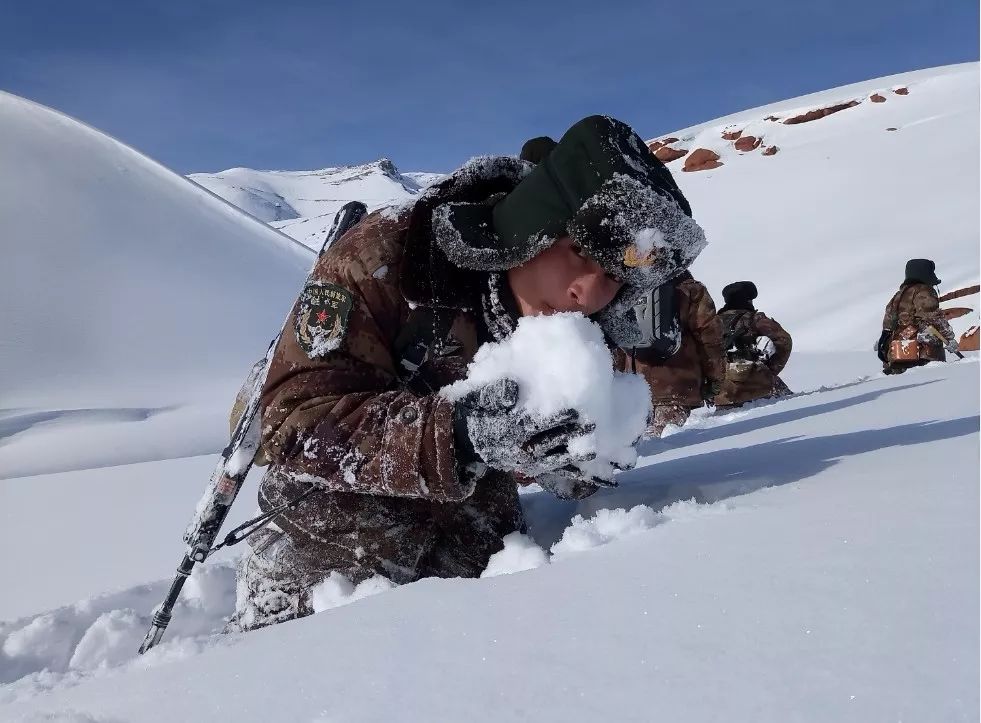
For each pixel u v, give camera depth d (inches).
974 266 754.8
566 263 56.2
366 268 60.4
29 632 74.2
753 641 29.2
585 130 53.6
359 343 59.6
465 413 53.5
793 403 178.9
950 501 44.8
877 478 56.9
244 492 148.1
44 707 38.5
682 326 160.6
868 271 875.4
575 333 52.7
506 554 55.9
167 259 845.2
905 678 24.4
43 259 761.6
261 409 61.0
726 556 40.7
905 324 261.7
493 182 62.9
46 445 400.8
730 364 210.7
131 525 137.3
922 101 1612.9
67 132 1019.3
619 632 32.5
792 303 861.2
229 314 781.9
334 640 38.3
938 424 87.7
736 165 1553.9
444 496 55.9
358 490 57.6
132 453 383.9
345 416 57.1
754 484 65.4
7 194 841.5
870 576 33.6
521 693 28.4
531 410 51.8
